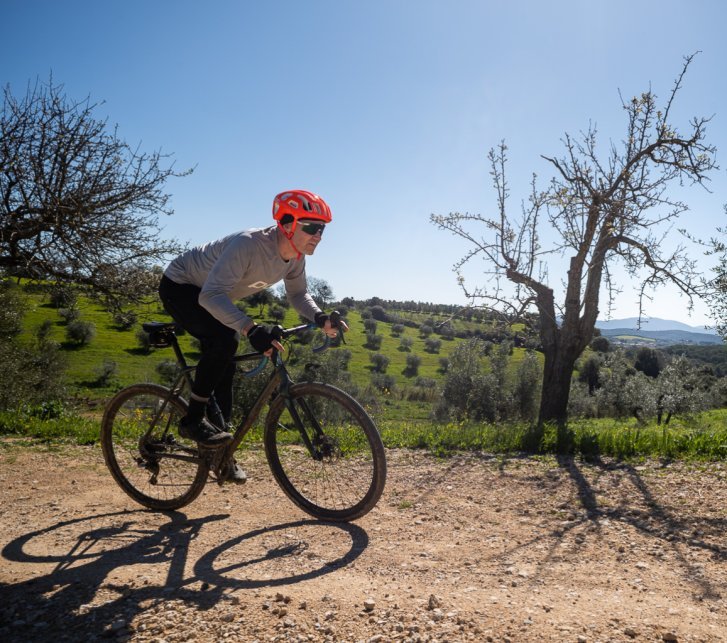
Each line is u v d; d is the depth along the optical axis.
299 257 3.19
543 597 2.15
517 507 3.47
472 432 5.73
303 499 3.26
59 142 9.57
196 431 3.04
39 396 18.89
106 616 2.01
